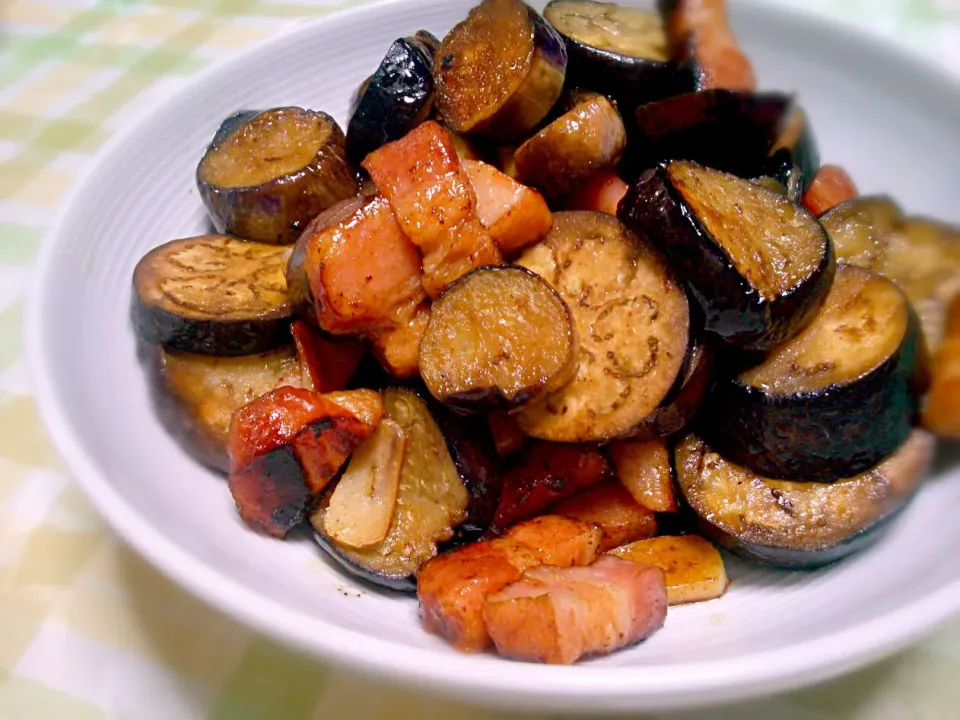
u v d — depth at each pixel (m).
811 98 0.23
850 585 0.16
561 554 0.17
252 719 0.16
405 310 0.18
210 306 0.19
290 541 0.18
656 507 0.18
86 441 0.17
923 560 0.15
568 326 0.17
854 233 0.20
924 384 0.17
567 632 0.14
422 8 0.27
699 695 0.13
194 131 0.24
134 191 0.23
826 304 0.18
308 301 0.18
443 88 0.20
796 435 0.17
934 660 0.16
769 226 0.17
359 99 0.21
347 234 0.17
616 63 0.20
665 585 0.16
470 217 0.17
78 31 0.37
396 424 0.18
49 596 0.18
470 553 0.17
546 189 0.19
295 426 0.17
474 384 0.17
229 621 0.17
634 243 0.17
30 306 0.19
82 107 0.33
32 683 0.17
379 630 0.15
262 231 0.22
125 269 0.22
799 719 0.16
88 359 0.19
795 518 0.17
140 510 0.16
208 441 0.19
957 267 0.19
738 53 0.21
